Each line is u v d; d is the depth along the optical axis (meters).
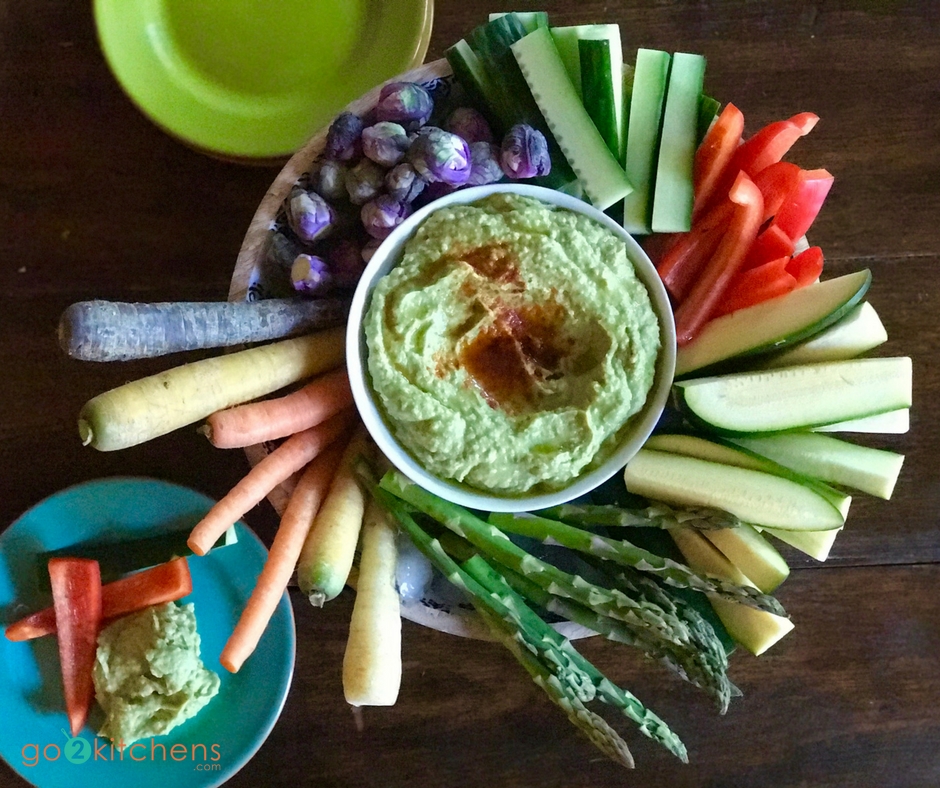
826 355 0.44
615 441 0.42
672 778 0.51
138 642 0.46
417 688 0.50
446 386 0.40
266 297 0.43
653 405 0.41
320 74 0.48
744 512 0.43
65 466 0.48
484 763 0.50
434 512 0.42
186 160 0.49
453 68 0.43
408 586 0.44
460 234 0.40
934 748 0.51
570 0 0.50
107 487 0.46
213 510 0.40
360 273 0.43
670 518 0.43
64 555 0.46
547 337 0.41
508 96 0.43
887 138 0.50
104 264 0.48
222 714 0.47
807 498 0.42
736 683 0.51
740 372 0.44
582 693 0.41
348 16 0.48
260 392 0.41
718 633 0.46
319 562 0.41
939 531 0.51
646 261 0.41
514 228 0.40
